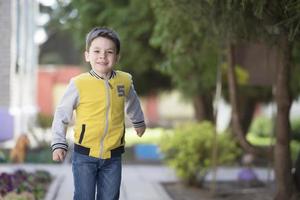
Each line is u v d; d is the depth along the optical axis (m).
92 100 5.61
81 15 18.83
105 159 5.71
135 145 22.16
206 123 14.59
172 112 49.94
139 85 22.05
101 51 5.63
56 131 5.61
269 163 14.14
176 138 13.48
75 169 5.73
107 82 5.68
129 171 16.88
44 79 47.25
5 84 19.86
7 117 20.41
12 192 10.09
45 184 13.02
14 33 19.69
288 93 9.71
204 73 15.77
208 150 13.29
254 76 13.82
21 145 17.41
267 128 31.36
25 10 22.67
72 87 5.64
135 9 17.89
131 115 6.05
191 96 19.38
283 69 9.52
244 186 13.95
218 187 13.80
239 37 8.83
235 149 13.62
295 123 27.56
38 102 47.09
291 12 7.34
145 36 18.28
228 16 8.20
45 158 17.81
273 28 8.27
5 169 15.73
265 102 21.83
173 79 17.95
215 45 11.30
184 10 9.62
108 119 5.65
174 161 13.41
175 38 11.80
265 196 12.02
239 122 11.06
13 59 19.73
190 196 12.44
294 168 10.49
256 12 7.33
